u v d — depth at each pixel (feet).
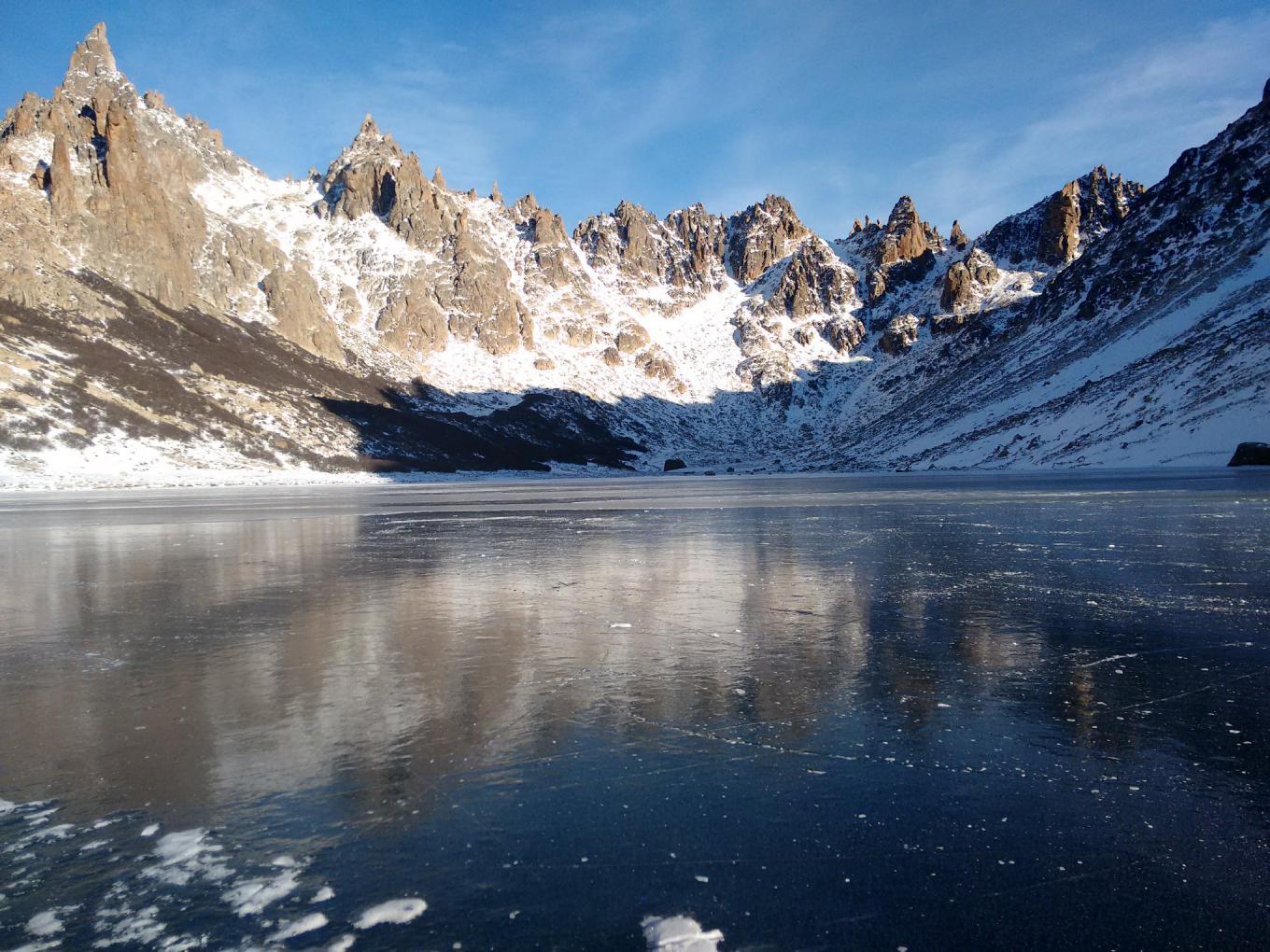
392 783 17.83
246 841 15.20
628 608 38.24
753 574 48.85
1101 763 18.52
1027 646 29.63
